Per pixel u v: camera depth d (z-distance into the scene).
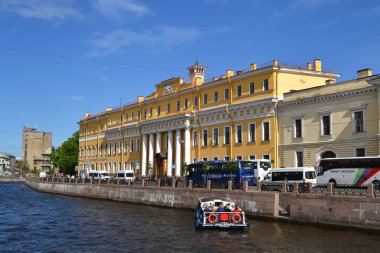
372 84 36.09
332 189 27.39
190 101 58.47
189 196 39.75
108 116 82.00
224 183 38.19
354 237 23.91
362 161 33.53
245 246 22.52
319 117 41.06
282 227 28.09
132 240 24.92
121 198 51.06
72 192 64.50
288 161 43.84
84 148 92.44
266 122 46.53
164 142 64.50
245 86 49.53
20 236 26.91
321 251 20.98
